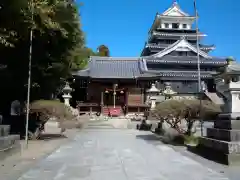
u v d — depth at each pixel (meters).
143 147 14.75
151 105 35.38
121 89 45.97
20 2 9.95
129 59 50.75
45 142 16.84
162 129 23.86
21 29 11.61
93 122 35.88
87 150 13.65
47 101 18.41
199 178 7.61
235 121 9.95
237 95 10.84
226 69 11.47
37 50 16.53
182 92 50.47
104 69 47.62
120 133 25.41
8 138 10.69
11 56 15.67
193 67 53.50
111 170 8.80
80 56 25.97
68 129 30.38
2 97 18.23
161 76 47.88
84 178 7.70
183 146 14.98
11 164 9.64
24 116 18.56
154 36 60.06
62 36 16.62
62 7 15.33
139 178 7.67
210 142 10.89
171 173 8.29
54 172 8.50
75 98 47.56
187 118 16.98
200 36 60.59
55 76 18.70
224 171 8.45
